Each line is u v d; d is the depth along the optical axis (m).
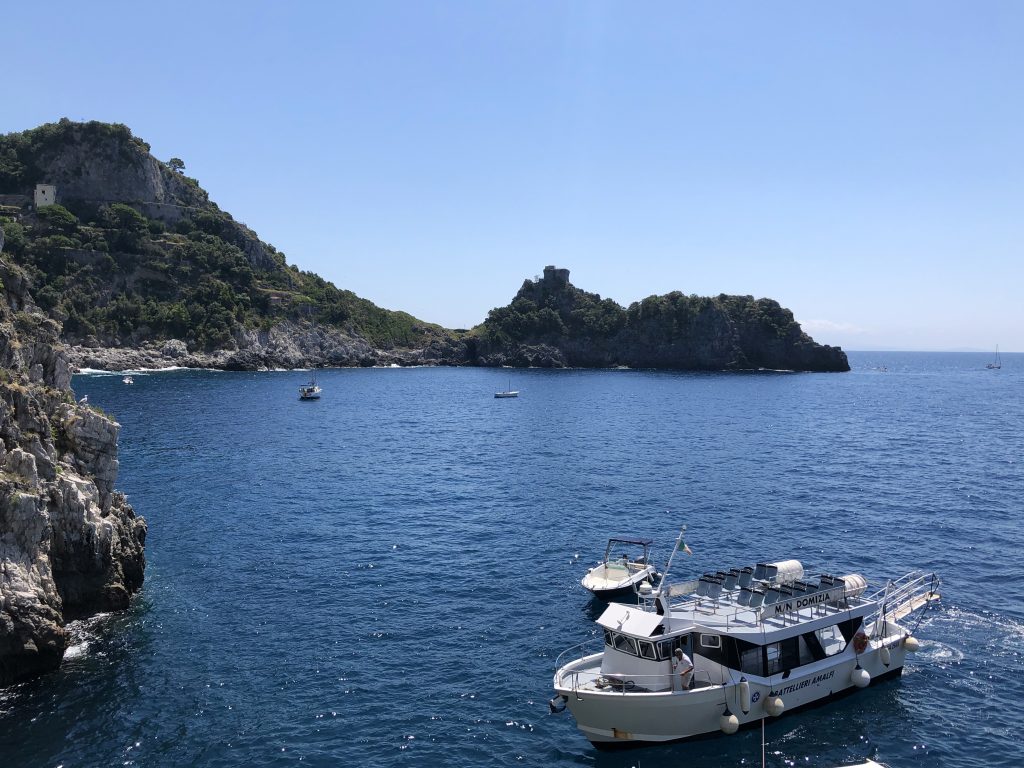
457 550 47.72
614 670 27.39
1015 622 35.56
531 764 24.45
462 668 30.97
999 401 167.25
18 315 39.41
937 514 57.00
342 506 59.59
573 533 51.97
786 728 26.73
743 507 59.56
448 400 162.12
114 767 23.86
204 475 70.69
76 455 37.38
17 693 28.45
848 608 29.69
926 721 27.16
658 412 136.62
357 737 25.78
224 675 30.17
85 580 35.50
